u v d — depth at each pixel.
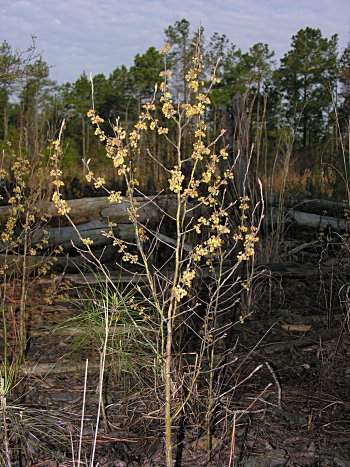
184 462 2.61
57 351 3.72
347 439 2.78
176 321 3.69
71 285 5.02
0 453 2.58
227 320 4.36
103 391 3.23
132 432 2.86
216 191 2.36
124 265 5.95
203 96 2.21
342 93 6.19
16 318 4.24
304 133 26.33
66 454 2.65
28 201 3.70
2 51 5.61
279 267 5.36
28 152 4.29
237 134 5.84
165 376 2.41
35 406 3.04
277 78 30.77
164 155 8.08
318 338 4.02
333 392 3.26
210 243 2.30
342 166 8.28
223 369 3.46
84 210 6.48
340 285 5.02
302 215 7.00
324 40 30.39
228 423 2.87
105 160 16.08
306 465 2.58
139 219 6.36
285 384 3.35
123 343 3.45
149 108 2.22
